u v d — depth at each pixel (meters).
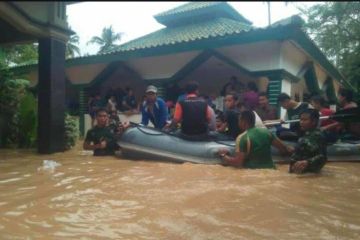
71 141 8.32
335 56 11.63
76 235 2.47
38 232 2.52
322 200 3.42
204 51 10.62
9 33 8.38
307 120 4.88
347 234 2.53
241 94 9.23
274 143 5.39
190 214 2.93
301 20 8.62
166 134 6.30
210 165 5.47
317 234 2.52
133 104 13.38
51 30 7.28
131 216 2.88
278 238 2.44
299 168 4.73
